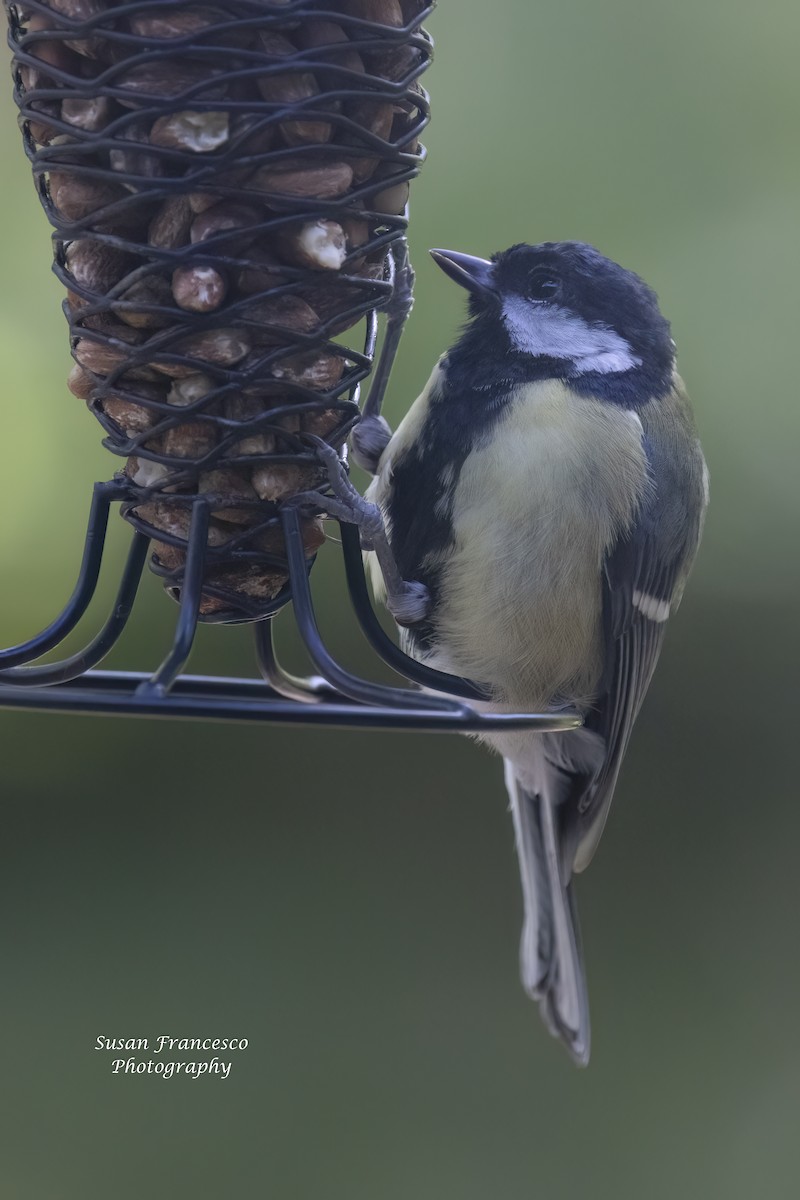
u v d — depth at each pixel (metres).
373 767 11.79
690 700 11.66
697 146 10.62
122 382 5.48
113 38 4.90
